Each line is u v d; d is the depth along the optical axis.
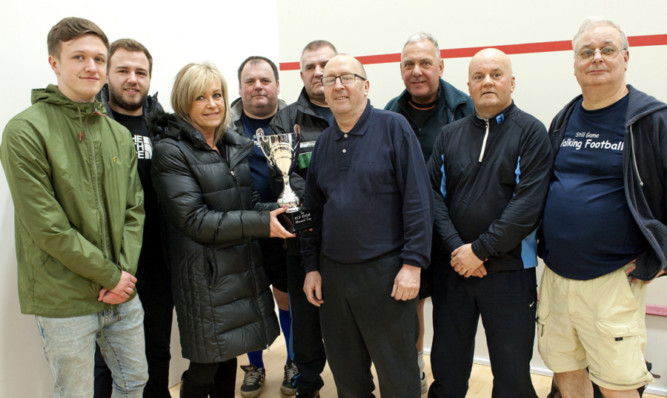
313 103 2.27
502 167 1.73
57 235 1.44
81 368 1.57
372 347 1.73
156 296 2.08
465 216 1.79
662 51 2.33
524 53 2.60
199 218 1.74
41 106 1.51
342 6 3.04
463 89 2.76
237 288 1.83
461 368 1.90
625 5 2.38
